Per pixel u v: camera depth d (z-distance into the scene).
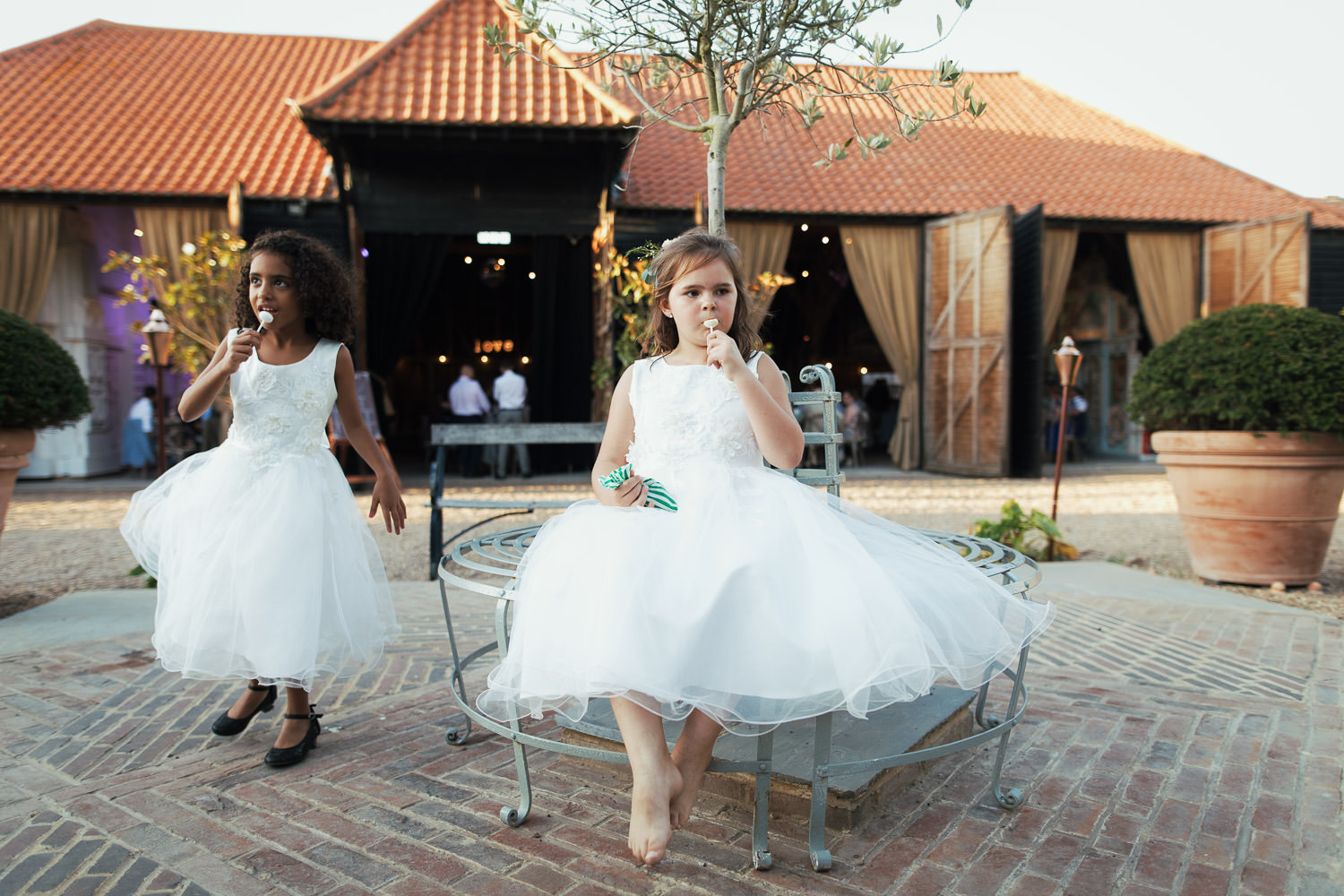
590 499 2.18
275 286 2.53
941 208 13.00
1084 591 4.93
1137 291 15.27
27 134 11.74
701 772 1.78
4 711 2.94
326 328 2.67
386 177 10.80
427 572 5.72
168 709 2.97
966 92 2.86
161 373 7.50
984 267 12.17
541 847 2.02
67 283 12.41
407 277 12.12
